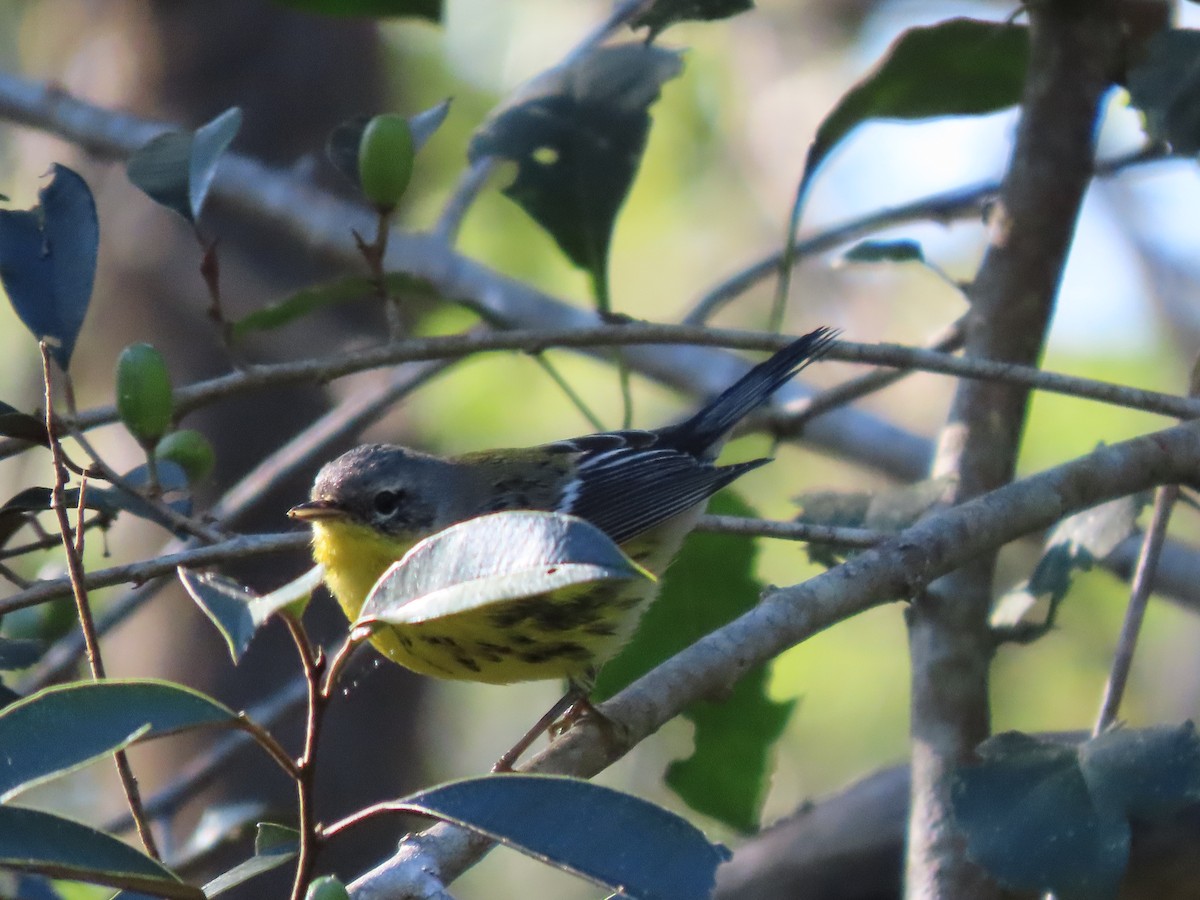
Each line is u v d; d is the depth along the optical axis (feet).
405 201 60.08
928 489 28.76
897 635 60.39
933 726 26.48
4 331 58.18
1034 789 21.94
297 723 51.57
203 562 23.63
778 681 59.57
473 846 18.95
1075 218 30.04
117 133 45.24
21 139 59.82
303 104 56.13
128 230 55.36
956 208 39.04
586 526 12.92
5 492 53.57
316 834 14.15
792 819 33.94
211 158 25.08
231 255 54.44
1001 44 30.25
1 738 13.84
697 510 31.68
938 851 25.22
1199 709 57.62
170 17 56.49
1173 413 24.50
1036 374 24.90
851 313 67.41
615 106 30.76
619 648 28.71
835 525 29.63
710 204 67.26
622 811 14.65
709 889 14.21
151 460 23.02
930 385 66.90
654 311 66.74
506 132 30.89
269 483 36.24
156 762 50.47
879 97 30.83
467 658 27.55
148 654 52.85
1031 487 24.45
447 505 28.99
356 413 37.52
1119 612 59.16
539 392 60.39
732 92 67.82
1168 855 25.94
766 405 36.78
